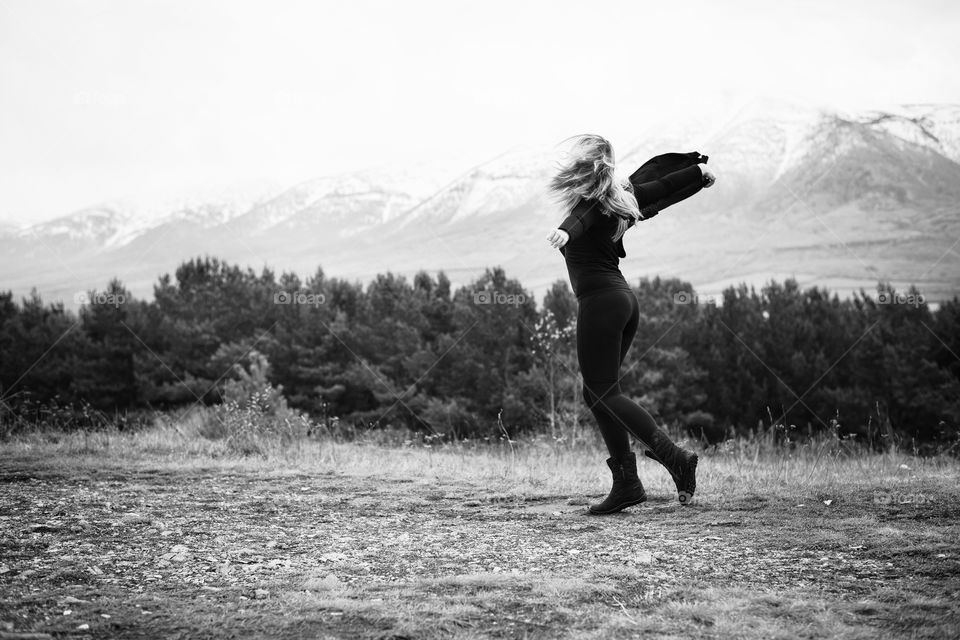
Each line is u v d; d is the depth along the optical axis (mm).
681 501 4637
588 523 4320
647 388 24891
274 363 26234
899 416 24250
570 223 4402
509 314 23938
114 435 9125
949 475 6191
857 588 2959
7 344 27484
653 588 2979
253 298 27781
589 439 10141
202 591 2941
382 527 4230
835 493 5141
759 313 28078
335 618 2621
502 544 3783
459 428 22281
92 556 3475
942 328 25297
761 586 3002
